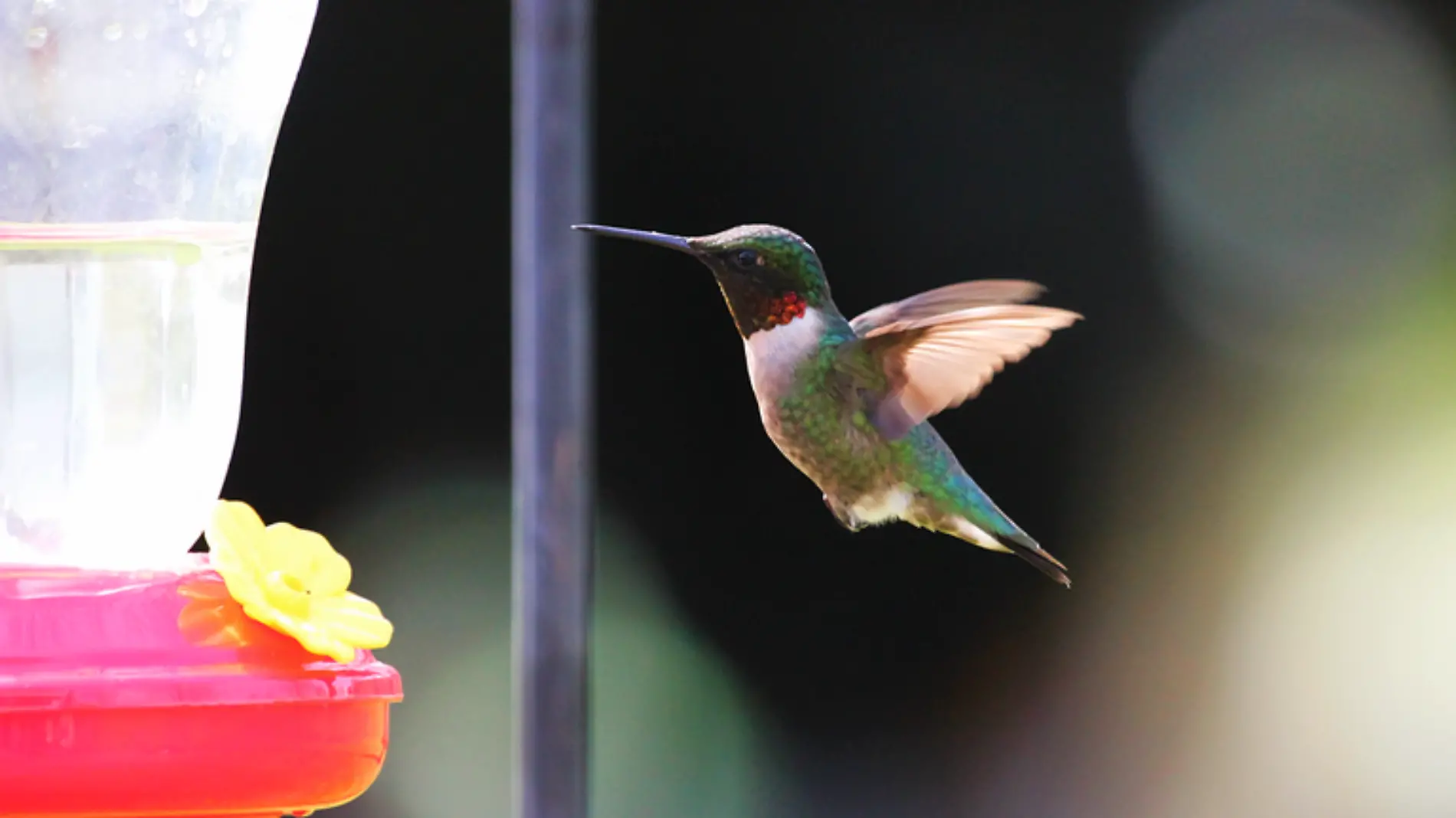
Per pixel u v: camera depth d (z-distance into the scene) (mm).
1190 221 9602
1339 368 9680
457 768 9016
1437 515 9656
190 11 3705
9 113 3508
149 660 3033
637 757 9461
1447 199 9414
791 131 9586
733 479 9750
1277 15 9641
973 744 9727
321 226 9203
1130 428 9852
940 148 9617
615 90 9469
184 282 3658
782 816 9484
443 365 9227
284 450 9016
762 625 9727
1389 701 9617
